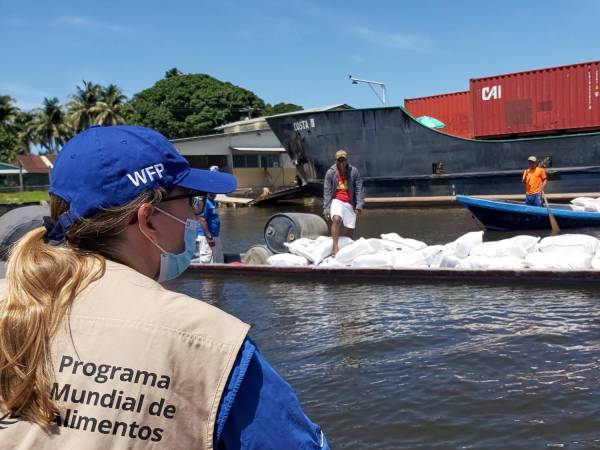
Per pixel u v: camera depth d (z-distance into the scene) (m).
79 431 1.05
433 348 5.02
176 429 1.06
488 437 3.49
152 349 1.09
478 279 7.34
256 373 1.14
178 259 1.40
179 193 1.38
